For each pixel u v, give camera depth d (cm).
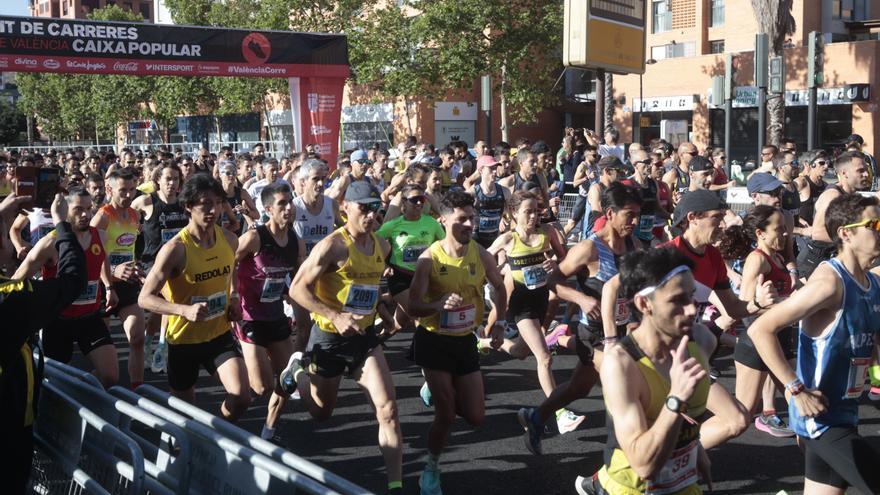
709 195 525
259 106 4662
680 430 309
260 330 626
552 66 3262
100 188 1034
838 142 2981
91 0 8800
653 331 310
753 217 583
